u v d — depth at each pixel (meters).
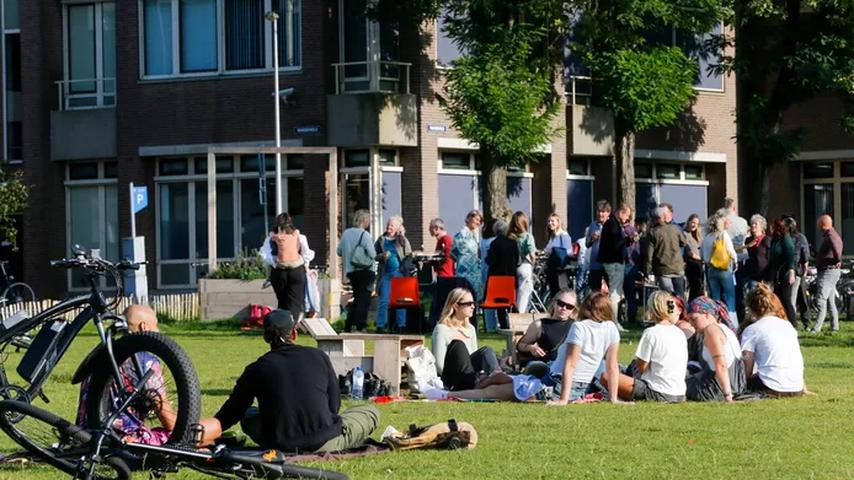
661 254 34.97
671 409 18.92
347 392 21.11
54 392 21.75
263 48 53.19
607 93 51.41
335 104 51.56
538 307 41.78
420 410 19.02
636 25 49.00
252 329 41.97
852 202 64.81
